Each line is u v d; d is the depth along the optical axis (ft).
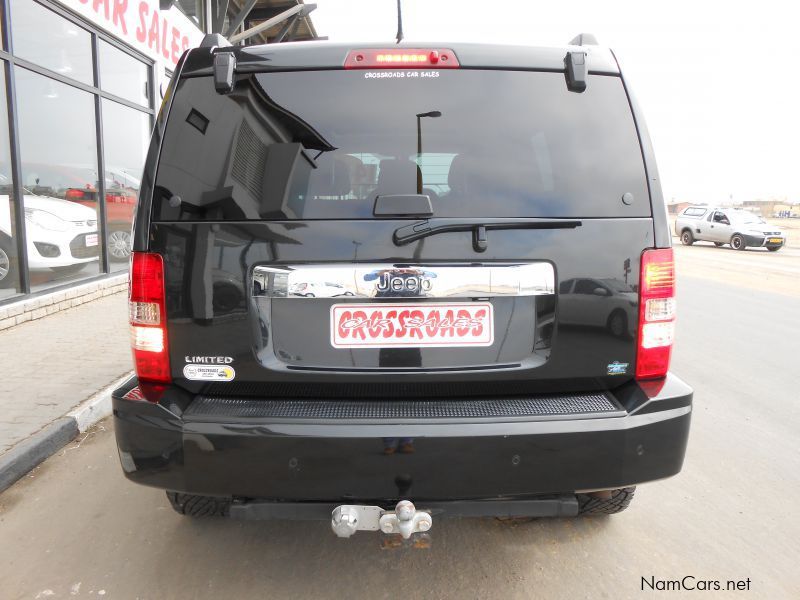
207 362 6.57
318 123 6.68
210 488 6.41
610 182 6.68
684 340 21.98
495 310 6.54
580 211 6.58
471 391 6.64
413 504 6.42
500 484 6.34
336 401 6.63
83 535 8.78
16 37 20.17
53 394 13.55
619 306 6.64
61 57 22.98
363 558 8.25
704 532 9.03
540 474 6.36
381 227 6.40
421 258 6.41
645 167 6.75
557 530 9.02
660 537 8.87
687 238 86.33
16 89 20.27
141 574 7.86
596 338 6.64
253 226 6.42
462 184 6.59
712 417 13.87
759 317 27.07
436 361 6.53
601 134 6.79
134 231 6.62
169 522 9.16
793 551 8.57
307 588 7.59
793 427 13.26
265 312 6.51
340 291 6.41
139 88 30.12
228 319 6.49
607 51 7.16
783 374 17.40
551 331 6.59
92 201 25.48
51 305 22.00
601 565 8.15
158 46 31.58
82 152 24.70
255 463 6.29
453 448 6.23
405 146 6.68
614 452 6.41
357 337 6.50
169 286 6.52
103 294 25.68
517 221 6.47
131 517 9.30
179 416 6.39
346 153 6.63
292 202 6.47
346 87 6.77
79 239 24.38
